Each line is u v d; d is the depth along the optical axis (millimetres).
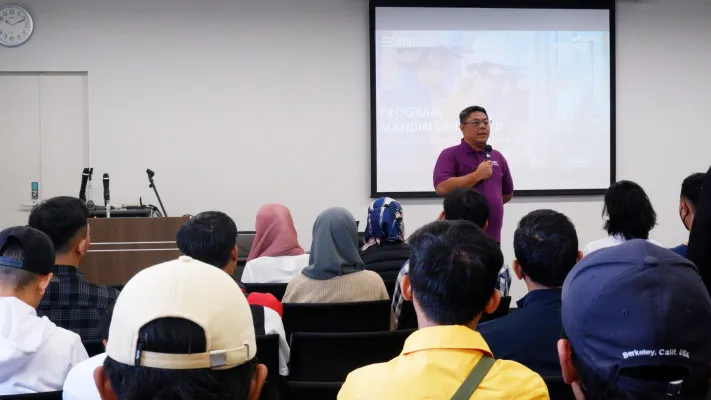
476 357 1219
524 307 1884
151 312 959
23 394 1684
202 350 956
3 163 6566
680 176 7047
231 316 996
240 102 6645
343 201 6738
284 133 6684
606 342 1007
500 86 6793
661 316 971
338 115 6723
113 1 6512
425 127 6727
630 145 7004
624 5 6941
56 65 6484
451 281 1280
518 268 2020
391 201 3477
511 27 6777
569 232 1913
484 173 4477
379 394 1187
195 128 6605
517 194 6820
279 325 2338
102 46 6516
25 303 1874
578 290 1062
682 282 995
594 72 6863
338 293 2889
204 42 6605
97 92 6516
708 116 7055
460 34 6727
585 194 6883
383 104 6688
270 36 6656
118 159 6543
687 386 991
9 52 6449
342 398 1230
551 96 6840
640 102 6996
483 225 3094
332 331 2682
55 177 6594
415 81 6703
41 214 2457
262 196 6676
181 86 6590
